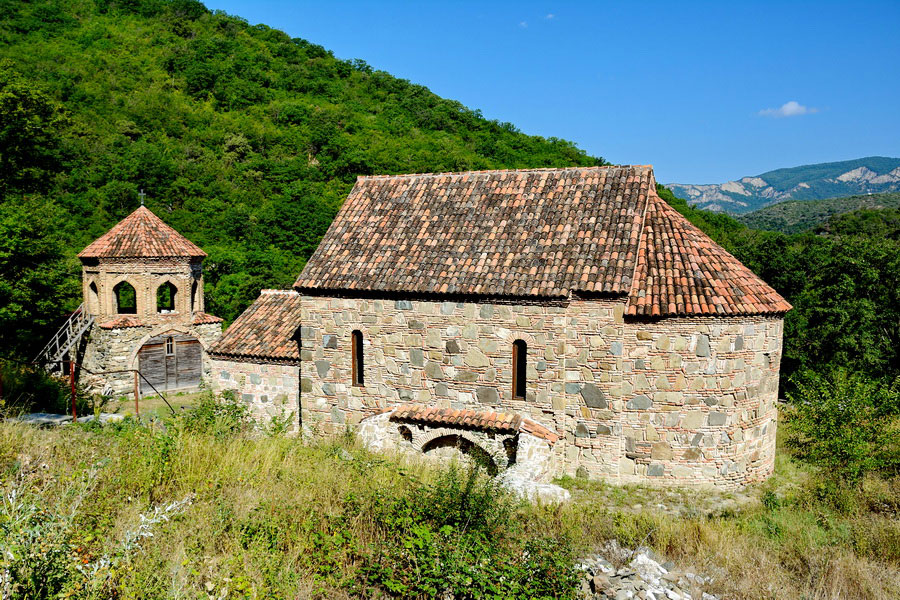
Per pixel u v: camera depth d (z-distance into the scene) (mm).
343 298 19188
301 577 8586
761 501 15945
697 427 16688
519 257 17500
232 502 10281
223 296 40750
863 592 9914
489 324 17375
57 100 56875
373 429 17938
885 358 32062
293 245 48281
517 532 10703
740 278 17375
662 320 16453
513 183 19969
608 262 16531
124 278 30875
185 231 46344
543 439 16281
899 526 12469
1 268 29203
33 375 21453
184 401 30641
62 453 10992
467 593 8695
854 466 15297
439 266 18094
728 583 10000
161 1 88750
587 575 9773
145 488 10062
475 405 17688
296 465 12844
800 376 29953
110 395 29547
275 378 21438
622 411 16766
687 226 18516
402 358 18516
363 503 10781
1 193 38625
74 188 47688
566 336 16672
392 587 8523
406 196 20891
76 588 6047
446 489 11312
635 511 15094
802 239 42656
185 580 7012
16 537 5957
